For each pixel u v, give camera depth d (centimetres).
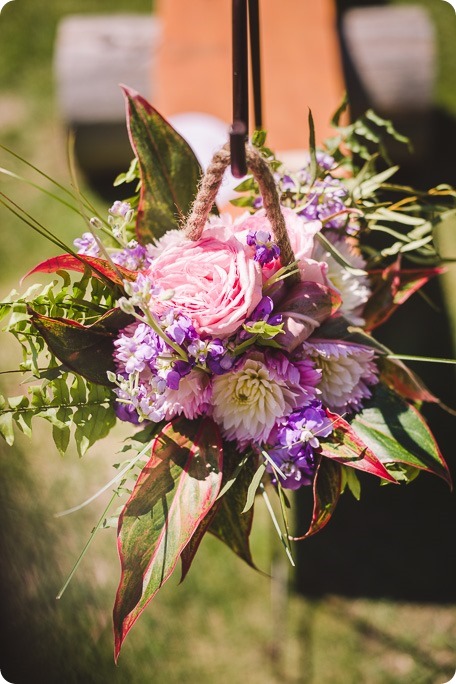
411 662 176
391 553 188
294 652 178
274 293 103
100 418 105
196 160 111
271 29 210
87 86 234
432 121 246
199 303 100
